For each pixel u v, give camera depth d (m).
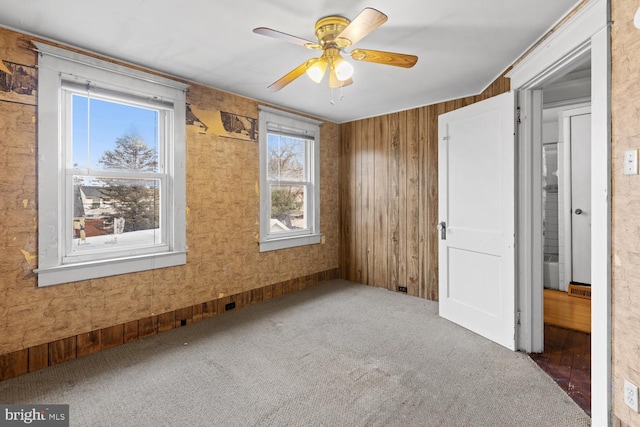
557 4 1.79
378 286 4.20
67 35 2.14
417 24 2.00
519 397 1.91
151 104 2.70
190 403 1.86
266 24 2.01
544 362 2.32
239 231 3.39
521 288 2.47
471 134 2.82
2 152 2.02
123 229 2.64
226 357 2.39
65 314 2.30
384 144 4.08
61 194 2.30
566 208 3.59
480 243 2.74
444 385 2.04
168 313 2.86
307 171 4.24
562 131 3.61
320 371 2.20
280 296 3.83
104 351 2.46
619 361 1.49
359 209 4.38
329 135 4.43
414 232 3.83
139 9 1.85
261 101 3.56
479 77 2.87
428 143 3.68
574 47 1.80
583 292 3.41
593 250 1.65
